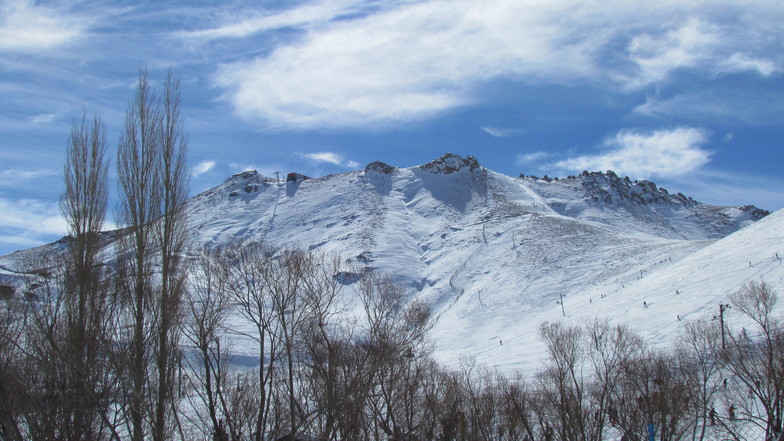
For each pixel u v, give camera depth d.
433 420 20.67
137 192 15.48
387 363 17.61
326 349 17.53
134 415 13.70
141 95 16.06
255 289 16.89
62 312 15.23
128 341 14.52
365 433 17.73
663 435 21.81
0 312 15.18
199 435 16.97
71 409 14.16
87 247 15.86
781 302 52.66
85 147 16.89
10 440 14.02
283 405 17.36
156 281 14.95
